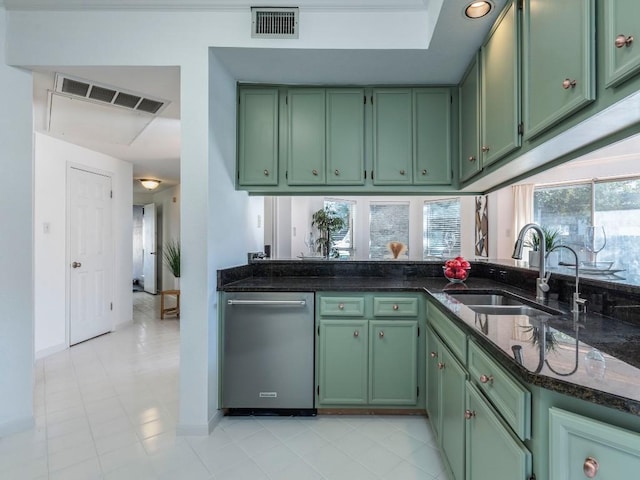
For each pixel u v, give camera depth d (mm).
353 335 1976
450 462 1434
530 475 796
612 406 640
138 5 1783
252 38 1818
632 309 1141
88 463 1578
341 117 2250
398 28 1828
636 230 4188
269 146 2240
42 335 3033
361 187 2264
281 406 1988
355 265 2514
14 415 1809
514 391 851
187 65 1808
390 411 2043
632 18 804
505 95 1494
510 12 1436
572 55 1023
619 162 4266
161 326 4102
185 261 1810
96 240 3645
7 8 1782
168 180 5234
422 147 2242
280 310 1979
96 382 2467
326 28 1829
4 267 1784
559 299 1531
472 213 5941
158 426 1892
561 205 4871
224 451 1676
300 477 1497
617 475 657
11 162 1804
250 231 2592
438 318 1677
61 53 1797
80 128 2850
